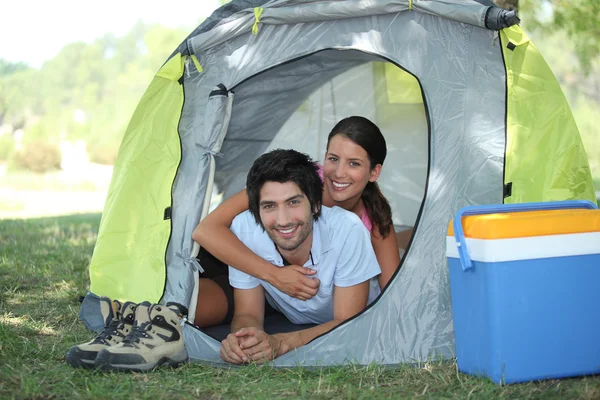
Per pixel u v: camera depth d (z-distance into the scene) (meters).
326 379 2.68
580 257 2.62
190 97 3.65
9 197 14.21
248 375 2.80
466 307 2.69
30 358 2.97
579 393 2.42
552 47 26.47
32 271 5.10
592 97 26.22
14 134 27.84
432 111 3.21
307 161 3.00
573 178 3.33
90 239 7.05
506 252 2.54
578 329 2.62
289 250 3.08
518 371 2.56
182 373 2.83
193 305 3.35
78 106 28.84
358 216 3.41
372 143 3.25
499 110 3.18
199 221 3.40
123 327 2.96
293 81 4.34
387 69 4.67
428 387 2.60
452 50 3.25
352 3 3.33
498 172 3.15
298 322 3.51
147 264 3.48
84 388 2.58
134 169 3.65
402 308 3.01
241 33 3.56
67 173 20.83
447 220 3.10
